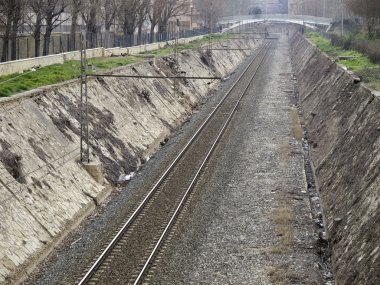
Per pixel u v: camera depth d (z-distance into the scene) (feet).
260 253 68.64
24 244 66.13
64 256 67.77
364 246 59.26
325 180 93.35
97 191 89.76
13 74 117.80
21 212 70.13
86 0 188.03
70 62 149.59
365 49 195.93
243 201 88.89
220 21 469.57
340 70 153.48
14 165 75.66
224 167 108.06
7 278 59.82
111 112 118.52
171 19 415.64
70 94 108.47
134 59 179.52
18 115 86.02
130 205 84.89
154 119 138.82
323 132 122.62
